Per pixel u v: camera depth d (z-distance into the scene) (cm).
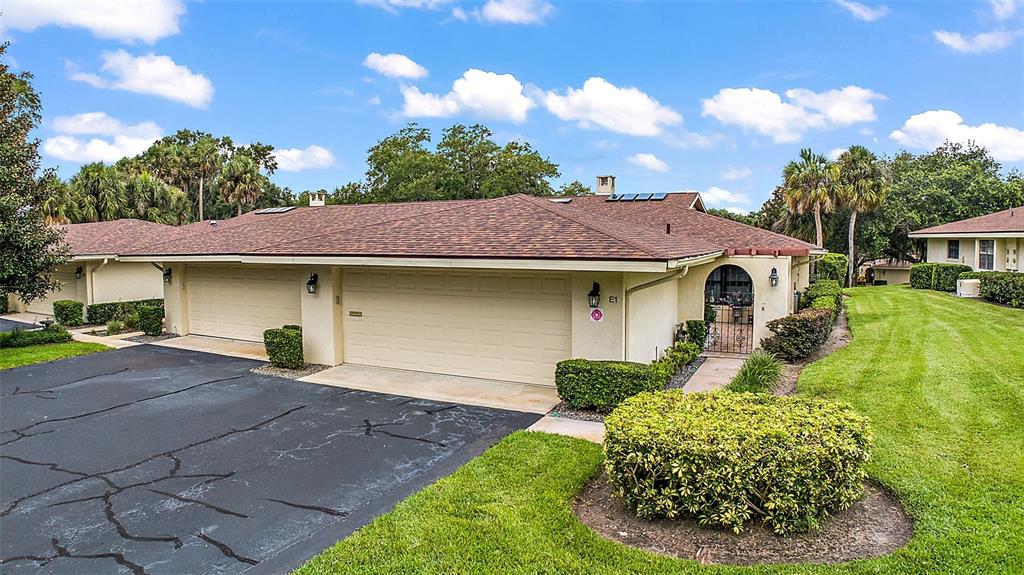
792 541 480
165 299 1728
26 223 1497
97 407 962
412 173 4041
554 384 1073
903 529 495
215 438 803
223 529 543
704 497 496
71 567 480
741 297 2341
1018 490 537
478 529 504
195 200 5191
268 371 1222
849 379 988
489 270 1118
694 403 604
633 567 442
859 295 2475
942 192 3469
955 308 1861
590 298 997
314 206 2189
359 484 645
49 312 2317
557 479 613
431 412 919
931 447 653
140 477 669
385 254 1074
